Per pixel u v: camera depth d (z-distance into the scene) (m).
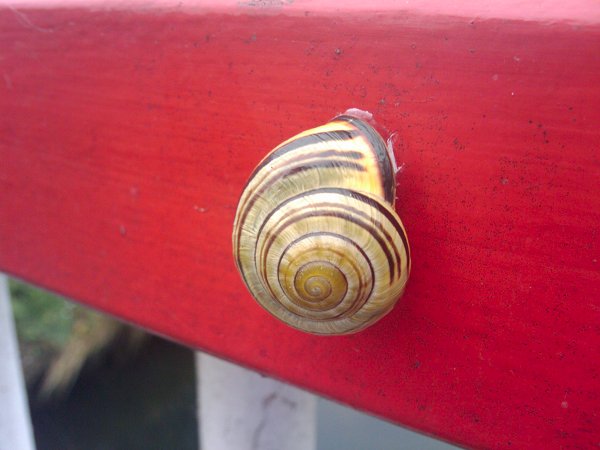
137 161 0.08
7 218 0.10
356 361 0.07
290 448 0.10
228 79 0.07
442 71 0.06
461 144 0.06
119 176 0.09
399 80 0.06
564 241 0.06
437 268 0.07
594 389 0.06
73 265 0.10
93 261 0.09
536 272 0.06
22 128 0.10
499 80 0.06
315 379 0.07
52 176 0.10
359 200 0.06
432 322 0.07
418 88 0.06
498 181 0.06
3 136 0.10
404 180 0.07
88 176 0.09
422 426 0.07
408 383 0.07
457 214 0.06
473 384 0.06
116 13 0.08
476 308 0.06
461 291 0.06
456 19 0.06
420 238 0.07
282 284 0.06
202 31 0.08
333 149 0.06
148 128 0.08
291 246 0.06
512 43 0.06
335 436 0.21
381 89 0.07
